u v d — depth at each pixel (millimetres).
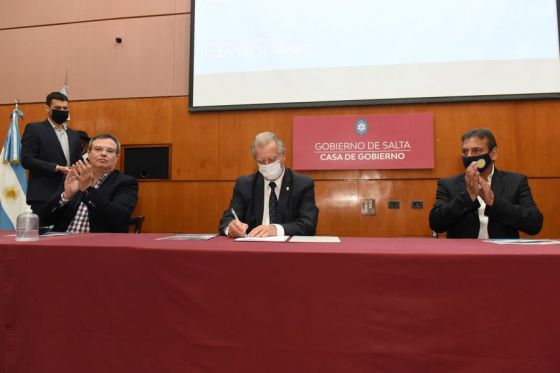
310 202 1810
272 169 1783
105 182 1978
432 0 2766
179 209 3014
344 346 852
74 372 942
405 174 2787
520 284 820
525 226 1562
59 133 2646
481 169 1685
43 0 3346
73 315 951
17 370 967
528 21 2664
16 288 979
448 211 1597
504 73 2676
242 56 2977
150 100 3125
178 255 914
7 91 3328
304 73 2898
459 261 832
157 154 3092
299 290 870
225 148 2994
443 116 2762
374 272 849
